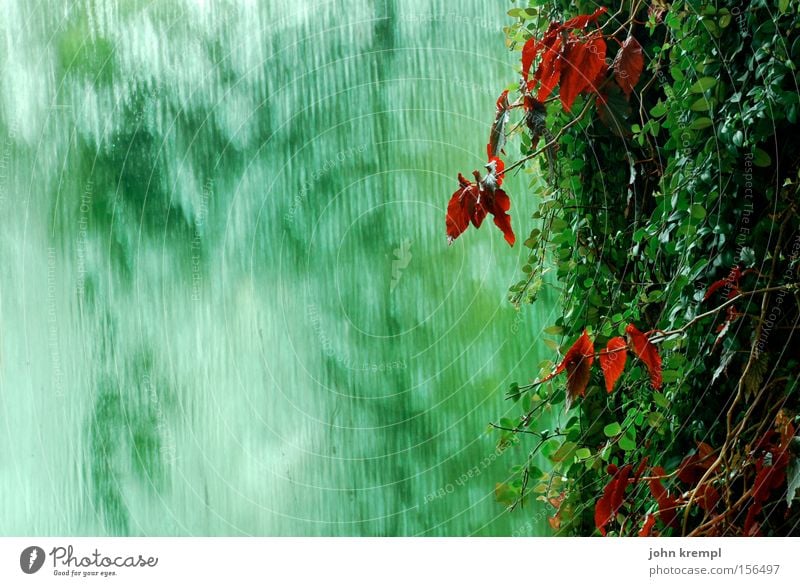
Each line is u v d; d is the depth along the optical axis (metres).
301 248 4.66
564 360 4.03
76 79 4.64
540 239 4.27
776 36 3.84
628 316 4.07
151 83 4.65
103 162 4.64
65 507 4.61
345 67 4.65
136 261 4.64
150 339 4.65
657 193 4.02
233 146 4.66
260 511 4.64
